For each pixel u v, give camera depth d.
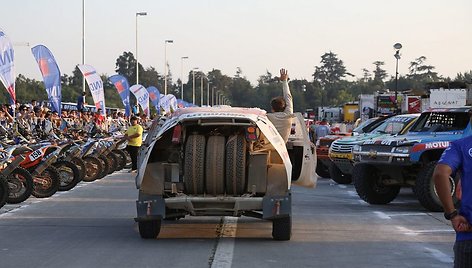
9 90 26.31
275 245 12.66
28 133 23.09
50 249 12.16
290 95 14.77
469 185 6.36
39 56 30.86
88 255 11.61
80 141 24.22
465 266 6.29
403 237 13.72
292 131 13.80
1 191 16.88
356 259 11.41
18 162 17.73
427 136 18.61
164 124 12.66
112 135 28.27
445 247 12.60
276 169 12.61
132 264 10.89
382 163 18.36
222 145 12.30
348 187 24.97
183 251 11.99
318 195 22.06
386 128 24.48
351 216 16.89
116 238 13.38
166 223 15.36
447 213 6.36
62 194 21.30
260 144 12.69
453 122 19.12
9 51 26.22
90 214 16.92
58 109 30.81
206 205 12.41
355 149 19.30
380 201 19.45
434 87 43.66
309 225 15.28
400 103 52.50
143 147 13.16
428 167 17.48
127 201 19.69
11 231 14.22
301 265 10.88
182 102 83.00
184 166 12.31
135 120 27.91
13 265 10.80
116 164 27.22
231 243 12.85
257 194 12.53
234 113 12.41
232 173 12.24
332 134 30.62
